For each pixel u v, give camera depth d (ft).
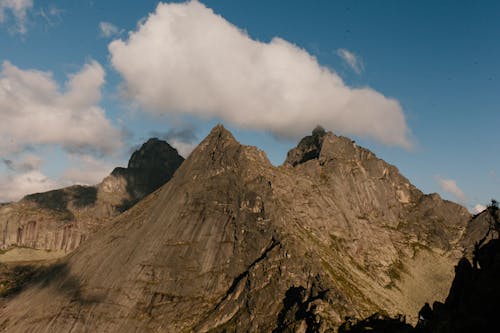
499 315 352.90
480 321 359.05
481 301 380.78
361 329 635.66
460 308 400.06
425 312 488.02
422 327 469.57
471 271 446.19
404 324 612.70
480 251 460.55
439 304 479.00
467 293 415.64
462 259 461.78
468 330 362.94
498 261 407.44
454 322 385.70
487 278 400.26
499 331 340.39
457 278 451.12
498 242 448.24
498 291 372.99
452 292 447.42
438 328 398.62
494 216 502.79
